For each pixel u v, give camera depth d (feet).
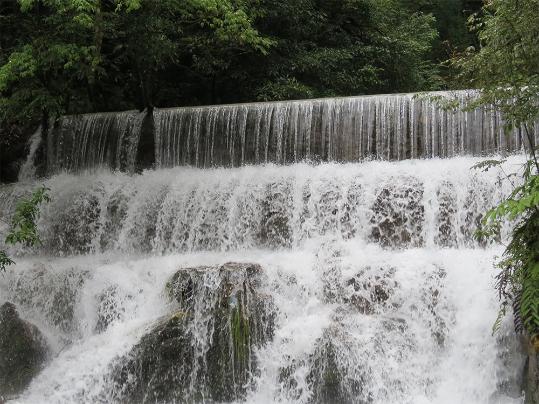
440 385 26.50
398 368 26.73
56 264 36.19
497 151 36.63
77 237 39.83
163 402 28.32
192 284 29.81
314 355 27.07
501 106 24.75
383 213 34.12
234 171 39.75
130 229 38.75
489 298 27.14
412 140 38.55
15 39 43.24
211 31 50.65
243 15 43.34
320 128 40.60
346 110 40.22
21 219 34.78
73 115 47.47
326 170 36.96
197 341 28.50
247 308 28.53
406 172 35.01
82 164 46.50
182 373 28.40
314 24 57.72
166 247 37.70
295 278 30.45
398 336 27.35
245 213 36.68
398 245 33.50
